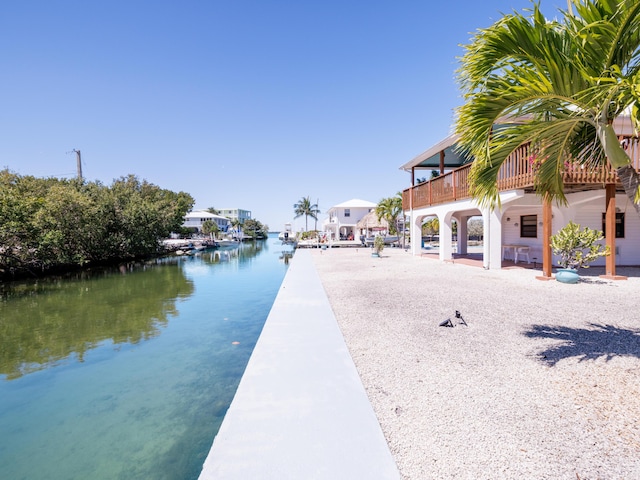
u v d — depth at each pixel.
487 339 4.43
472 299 6.91
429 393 2.98
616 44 2.92
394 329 4.95
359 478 1.87
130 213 26.53
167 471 2.99
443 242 14.91
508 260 14.39
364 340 4.46
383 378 3.30
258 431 2.34
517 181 9.70
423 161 17.58
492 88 3.41
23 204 16.27
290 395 2.87
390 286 8.73
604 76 3.01
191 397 4.43
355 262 15.70
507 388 3.05
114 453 3.27
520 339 4.41
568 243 8.78
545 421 2.51
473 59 3.44
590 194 10.42
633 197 3.27
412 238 18.94
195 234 67.62
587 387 3.05
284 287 8.66
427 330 4.88
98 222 22.67
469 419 2.55
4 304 10.70
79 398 4.45
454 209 13.55
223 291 12.98
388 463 2.01
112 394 4.56
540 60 3.21
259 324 8.11
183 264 24.88
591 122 3.39
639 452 2.14
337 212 49.84
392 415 2.62
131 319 8.65
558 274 8.84
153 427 3.72
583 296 7.02
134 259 28.95
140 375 5.16
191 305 10.38
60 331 7.59
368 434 2.30
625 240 12.15
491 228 11.45
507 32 3.18
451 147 15.15
